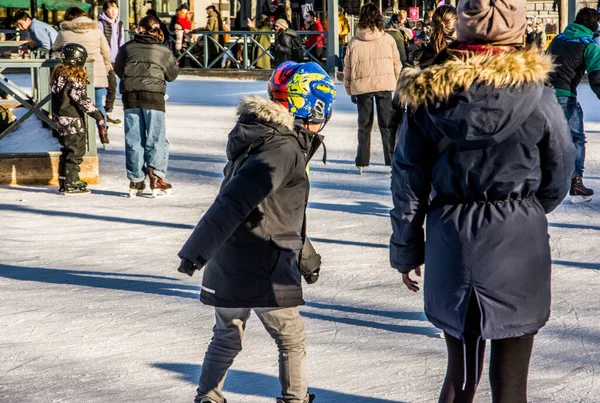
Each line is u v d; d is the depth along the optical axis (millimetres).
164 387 5156
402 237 4039
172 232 9648
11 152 12734
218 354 4516
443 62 3828
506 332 3852
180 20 32156
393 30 14164
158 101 11500
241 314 4473
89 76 12812
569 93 10781
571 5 30984
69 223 10133
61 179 11961
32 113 12953
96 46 15039
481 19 3855
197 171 13648
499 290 3818
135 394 5047
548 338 6000
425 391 5066
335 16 29969
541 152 3857
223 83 27984
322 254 8602
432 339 6031
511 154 3795
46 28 17797
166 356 5699
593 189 11992
